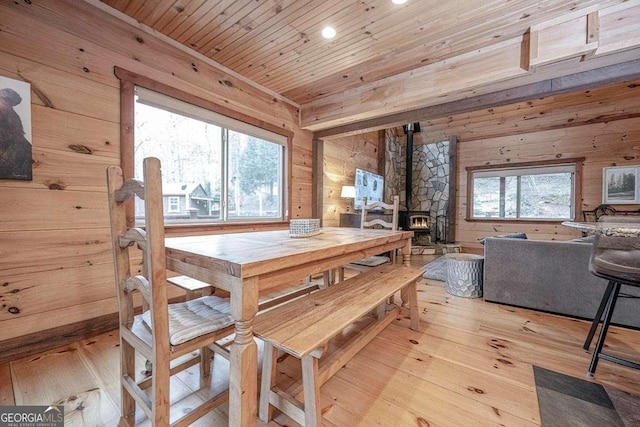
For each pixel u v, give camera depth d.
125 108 2.19
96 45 2.05
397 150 7.36
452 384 1.45
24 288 1.75
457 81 2.75
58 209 1.88
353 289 1.66
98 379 1.48
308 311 1.31
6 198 1.69
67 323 1.91
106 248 2.10
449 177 6.39
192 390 1.41
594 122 4.99
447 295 2.98
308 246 1.40
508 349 1.82
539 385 1.45
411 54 2.74
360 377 1.51
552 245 2.43
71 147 1.94
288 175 3.89
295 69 3.05
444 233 6.62
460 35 2.44
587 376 1.53
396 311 2.07
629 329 2.12
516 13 2.17
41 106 1.81
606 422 1.19
